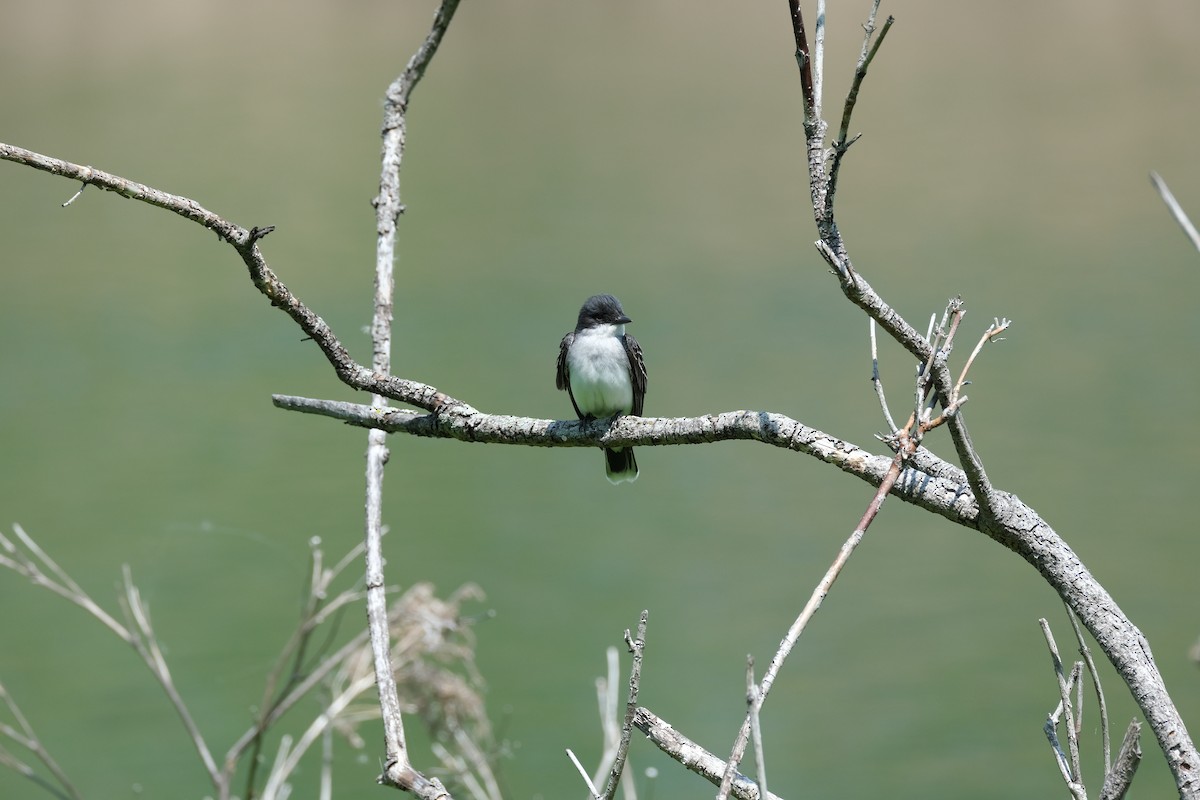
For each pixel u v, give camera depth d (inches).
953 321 144.3
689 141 1878.7
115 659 538.9
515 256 1336.1
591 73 2327.8
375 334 223.3
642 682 539.8
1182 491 711.1
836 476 813.2
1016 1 2588.6
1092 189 1464.1
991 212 1412.4
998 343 1005.2
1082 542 648.4
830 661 565.9
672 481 804.0
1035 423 828.6
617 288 1214.9
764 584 644.1
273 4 2549.2
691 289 1213.1
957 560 678.5
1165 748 133.7
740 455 860.0
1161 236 1285.7
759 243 1374.3
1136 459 758.5
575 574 647.1
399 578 619.8
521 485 781.3
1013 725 510.6
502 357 991.6
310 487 745.0
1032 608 619.5
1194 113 1737.2
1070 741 139.4
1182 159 1533.0
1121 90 1915.6
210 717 490.3
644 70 2338.8
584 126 1980.8
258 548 649.6
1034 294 1125.7
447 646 305.4
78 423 848.9
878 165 1649.9
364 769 455.5
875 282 1186.6
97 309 1130.7
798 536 709.9
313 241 1322.6
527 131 1957.4
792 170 1697.8
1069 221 1355.8
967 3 2591.0
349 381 190.1
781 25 2645.2
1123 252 1240.2
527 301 1167.6
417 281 1239.5
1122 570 615.2
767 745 498.9
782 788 469.4
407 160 1788.9
